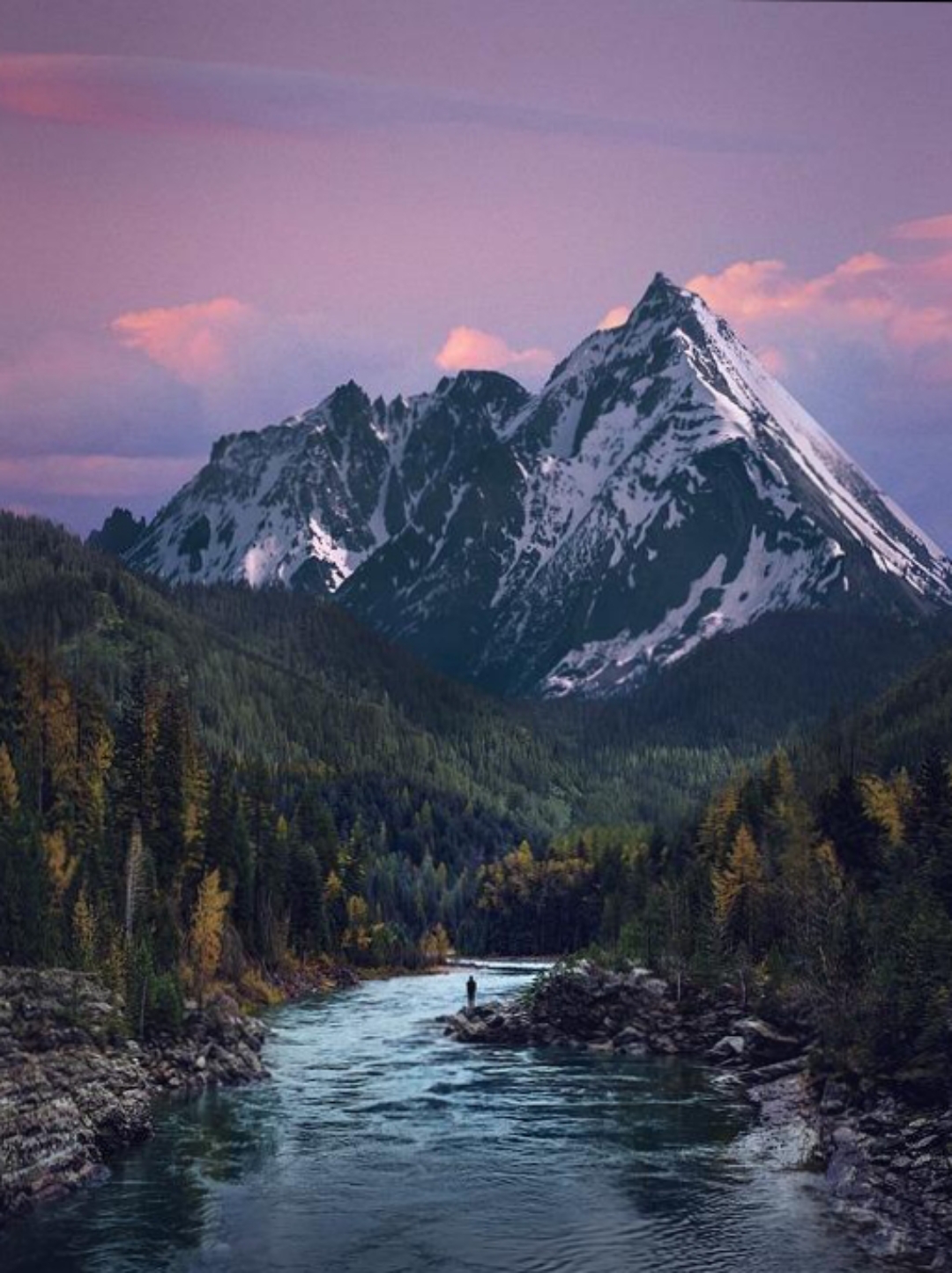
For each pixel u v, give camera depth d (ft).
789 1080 322.14
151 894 472.85
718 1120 290.76
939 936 305.32
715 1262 195.93
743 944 447.42
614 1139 272.72
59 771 529.45
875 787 607.37
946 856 428.15
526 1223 216.13
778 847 554.46
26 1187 227.40
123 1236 209.77
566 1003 417.69
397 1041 414.21
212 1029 359.25
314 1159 256.11
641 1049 389.60
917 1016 286.46
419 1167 250.37
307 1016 484.33
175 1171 247.09
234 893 577.84
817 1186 234.58
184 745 591.78
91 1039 301.22
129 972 346.33
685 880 582.76
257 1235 210.59
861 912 395.75
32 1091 253.65
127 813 529.86
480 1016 439.22
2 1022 282.97
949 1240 201.26
